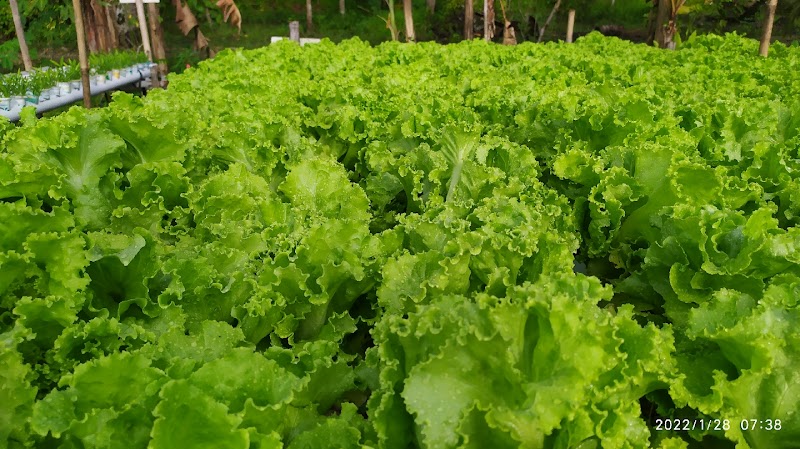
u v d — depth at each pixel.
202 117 1.51
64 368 0.70
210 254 0.84
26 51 3.13
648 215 1.06
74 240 0.76
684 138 1.34
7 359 0.65
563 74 2.14
